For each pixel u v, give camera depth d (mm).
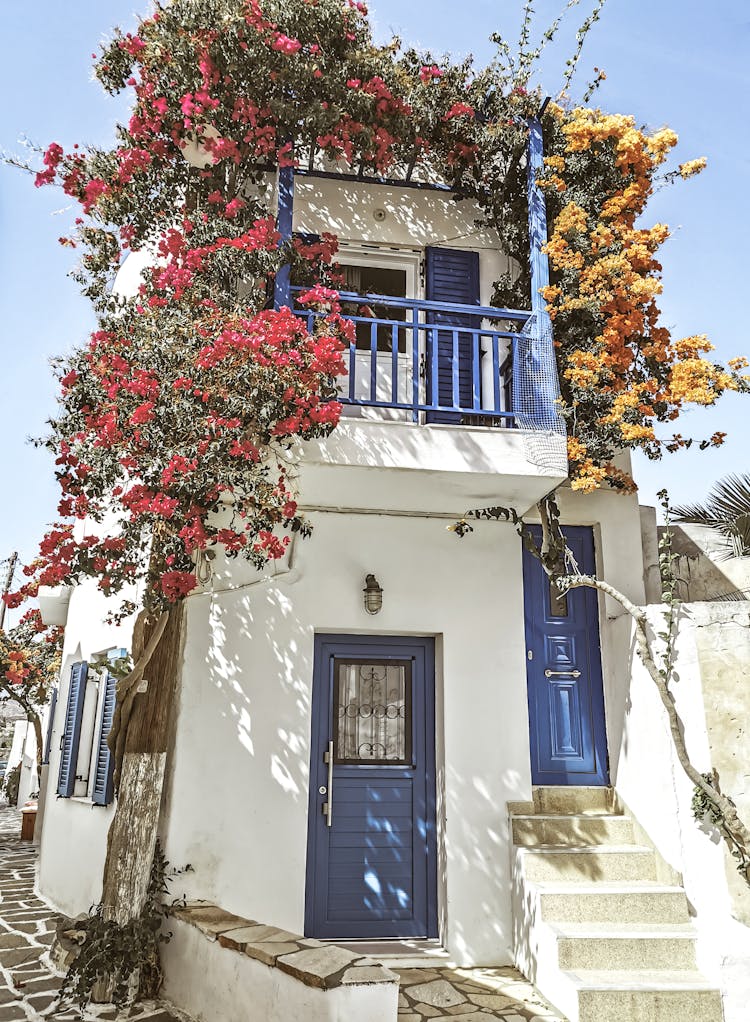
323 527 6109
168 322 4723
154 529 4520
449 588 6160
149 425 4434
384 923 5598
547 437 5410
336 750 5902
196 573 5719
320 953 3799
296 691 5730
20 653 13180
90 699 7848
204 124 5461
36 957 5379
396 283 7039
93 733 7734
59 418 4867
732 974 4176
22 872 8984
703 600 7355
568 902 4867
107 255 5676
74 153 5523
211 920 4551
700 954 4496
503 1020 4262
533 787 6000
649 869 5344
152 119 5555
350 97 5699
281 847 5402
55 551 4684
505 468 5289
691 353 5648
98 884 6262
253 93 5484
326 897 5566
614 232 5852
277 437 4727
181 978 4523
